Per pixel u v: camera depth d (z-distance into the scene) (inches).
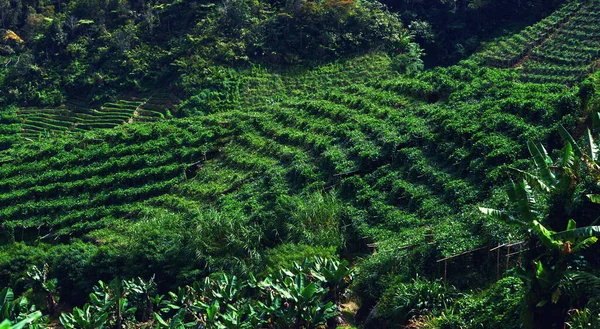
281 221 1337.4
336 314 987.9
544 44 2512.3
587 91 1316.4
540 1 2883.9
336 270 1008.2
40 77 2928.2
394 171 1414.9
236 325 929.5
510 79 1756.9
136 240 1391.5
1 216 1747.0
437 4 3105.3
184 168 1811.0
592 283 709.9
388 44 2829.7
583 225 784.3
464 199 1187.9
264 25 2930.6
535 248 784.3
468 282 967.6
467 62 2171.5
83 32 3174.2
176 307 1054.4
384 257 1079.6
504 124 1364.4
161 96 2751.0
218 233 1326.3
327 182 1503.4
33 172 1925.4
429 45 2923.2
